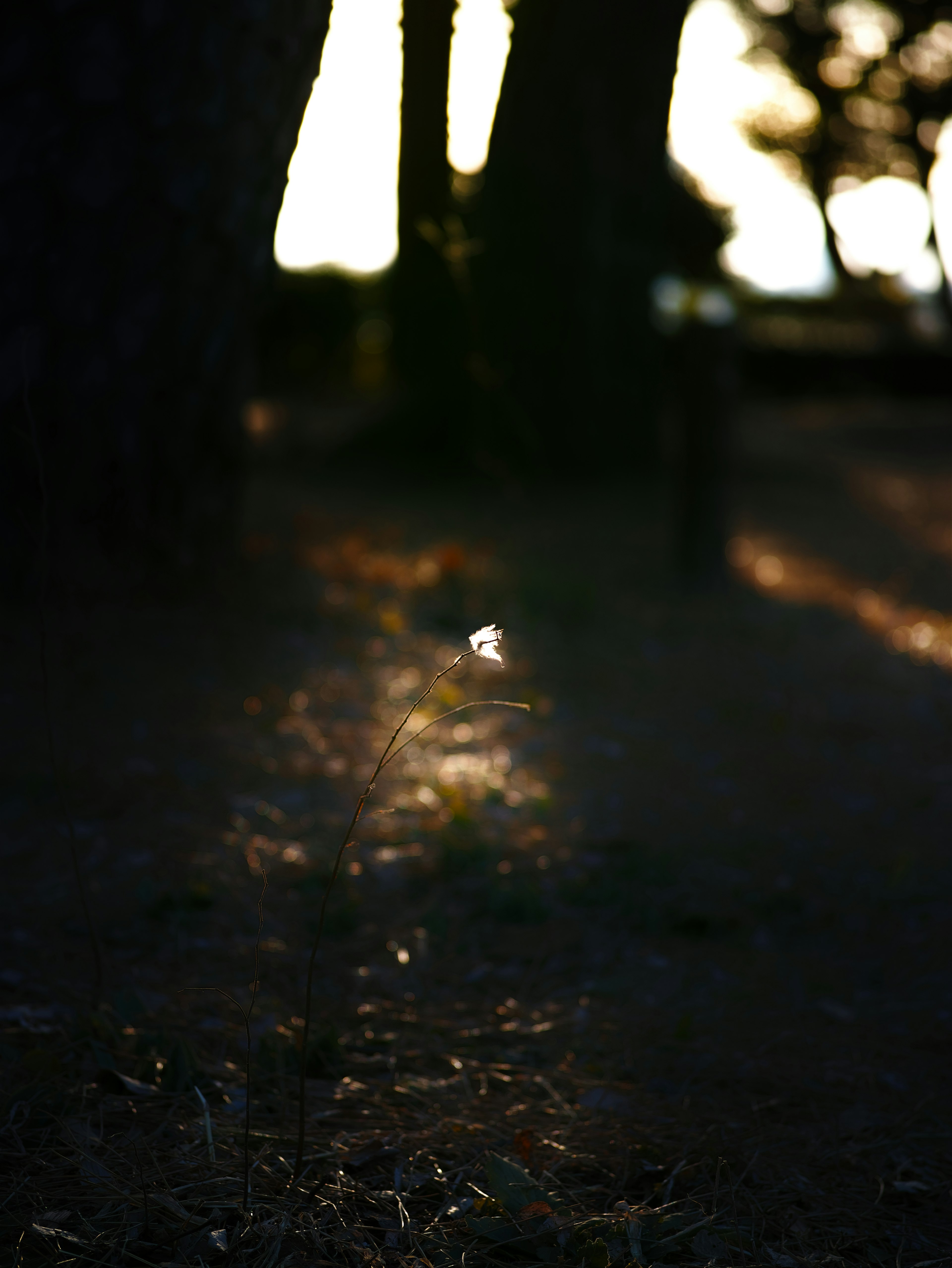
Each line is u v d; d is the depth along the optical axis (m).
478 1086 2.34
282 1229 1.77
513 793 4.05
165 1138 2.02
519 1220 1.84
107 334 4.78
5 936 2.78
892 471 17.67
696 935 3.14
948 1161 2.15
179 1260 1.71
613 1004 2.73
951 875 3.61
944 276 32.19
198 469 5.31
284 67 4.76
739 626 6.90
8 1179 1.87
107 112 4.50
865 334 35.12
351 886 3.24
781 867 3.63
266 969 2.77
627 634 6.50
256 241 5.07
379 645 5.52
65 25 4.41
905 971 2.99
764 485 14.36
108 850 3.27
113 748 3.94
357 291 24.27
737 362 7.82
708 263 22.20
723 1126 2.21
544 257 13.30
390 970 2.82
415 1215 1.88
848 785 4.43
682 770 4.47
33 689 4.26
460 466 13.48
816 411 28.03
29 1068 2.16
